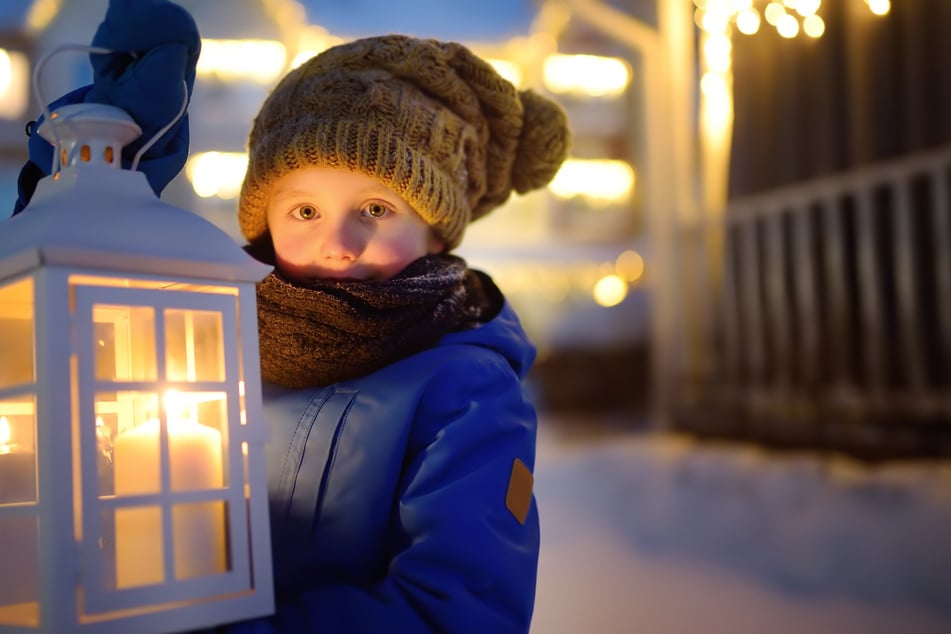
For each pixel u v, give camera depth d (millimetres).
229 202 7219
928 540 2172
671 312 4820
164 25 768
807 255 3910
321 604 786
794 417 3875
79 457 609
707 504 2873
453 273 994
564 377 7520
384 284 935
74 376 620
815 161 4102
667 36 4867
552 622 1940
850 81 3893
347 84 977
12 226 663
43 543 586
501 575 817
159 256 649
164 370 654
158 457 662
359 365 951
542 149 1209
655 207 4902
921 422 3332
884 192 3650
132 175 702
